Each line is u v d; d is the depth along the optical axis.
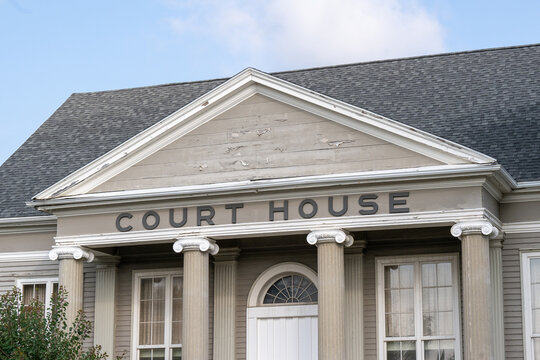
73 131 33.25
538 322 24.62
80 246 26.20
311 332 26.61
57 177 30.75
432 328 25.55
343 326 23.84
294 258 27.06
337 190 24.34
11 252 29.30
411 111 29.27
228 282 27.14
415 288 25.84
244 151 25.45
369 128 24.52
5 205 29.89
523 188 24.88
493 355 23.53
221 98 25.72
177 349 27.66
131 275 28.34
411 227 24.08
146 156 26.19
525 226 25.00
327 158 24.75
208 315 26.20
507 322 24.72
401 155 24.20
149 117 32.94
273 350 26.80
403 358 25.62
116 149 26.23
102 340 27.88
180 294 27.92
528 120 27.55
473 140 27.22
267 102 25.55
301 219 24.47
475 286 23.03
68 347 23.33
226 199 25.19
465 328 22.98
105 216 26.17
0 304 23.61
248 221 24.89
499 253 24.94
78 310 24.94
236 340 27.02
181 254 28.03
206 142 25.81
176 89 34.59
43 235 29.14
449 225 23.86
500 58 31.17
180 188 25.58
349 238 24.41
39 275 28.92
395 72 31.81
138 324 28.06
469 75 30.55
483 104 28.77
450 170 23.41
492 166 23.20
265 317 27.00
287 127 25.25
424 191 23.80
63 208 26.41
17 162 32.19
